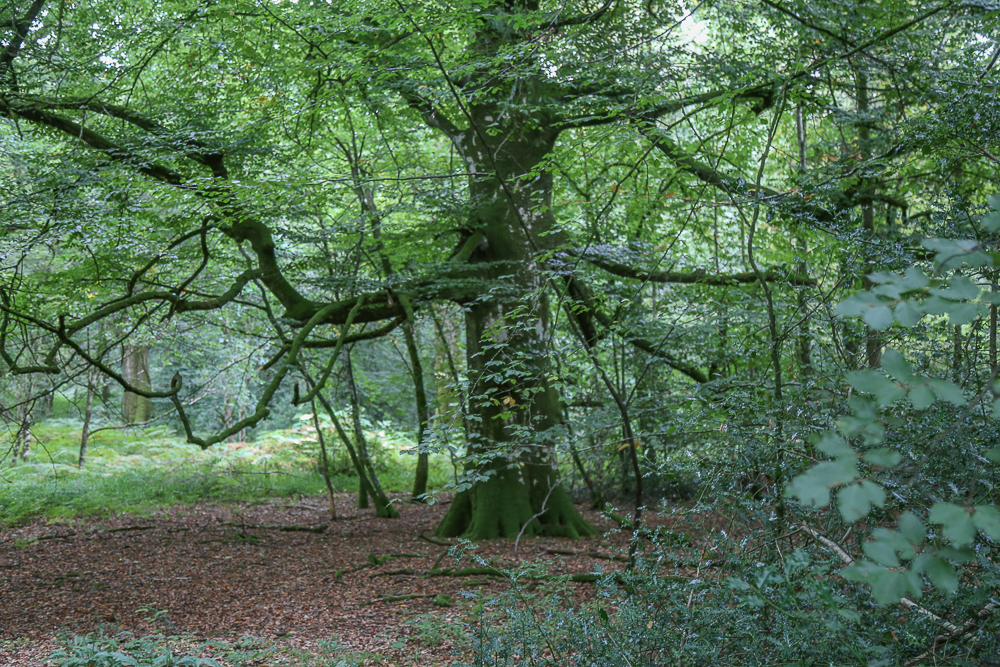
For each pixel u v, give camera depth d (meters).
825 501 1.29
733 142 9.95
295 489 17.95
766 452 3.76
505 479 11.33
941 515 1.32
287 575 9.51
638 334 8.12
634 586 3.58
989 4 7.26
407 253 11.12
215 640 6.56
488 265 10.43
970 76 6.66
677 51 8.65
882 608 2.83
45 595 8.52
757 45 10.38
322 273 11.76
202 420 25.09
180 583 9.09
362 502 15.75
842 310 1.37
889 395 1.32
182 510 14.95
